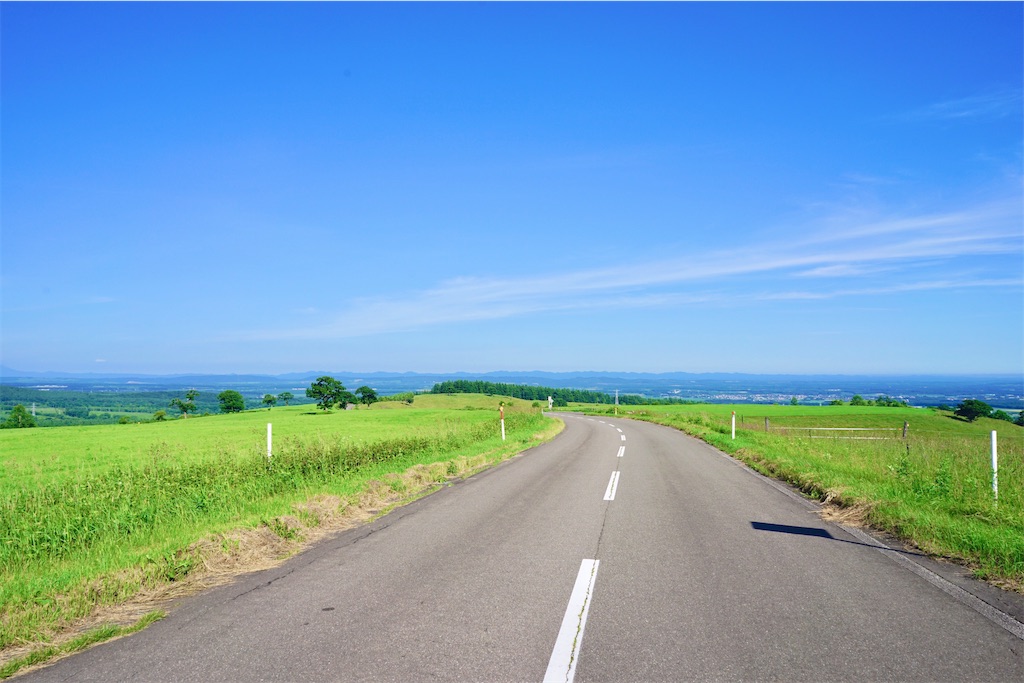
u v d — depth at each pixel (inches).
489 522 373.1
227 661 178.2
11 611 217.6
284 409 4065.0
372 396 4188.0
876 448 797.9
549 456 793.6
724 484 536.7
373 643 188.9
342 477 550.6
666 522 372.5
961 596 231.8
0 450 1202.6
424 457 721.0
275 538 324.8
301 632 199.0
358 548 311.3
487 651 181.8
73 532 341.4
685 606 220.4
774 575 259.6
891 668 170.7
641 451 863.7
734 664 172.9
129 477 476.4
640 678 164.2
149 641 194.5
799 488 514.9
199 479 489.7
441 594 235.3
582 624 203.0
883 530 347.6
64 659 182.4
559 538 329.4
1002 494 397.1
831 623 203.9
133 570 259.8
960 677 165.6
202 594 242.7
